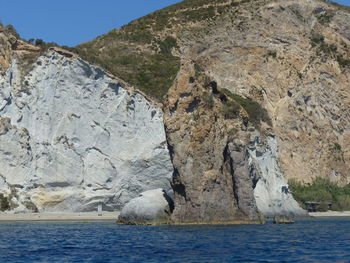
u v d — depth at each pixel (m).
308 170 96.56
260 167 67.25
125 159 70.38
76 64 70.56
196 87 46.53
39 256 27.84
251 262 24.84
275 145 75.94
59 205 66.69
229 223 45.62
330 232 42.62
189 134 45.53
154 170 70.88
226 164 46.34
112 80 71.88
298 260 25.41
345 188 93.56
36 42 75.00
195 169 45.03
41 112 68.62
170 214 47.78
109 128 70.81
